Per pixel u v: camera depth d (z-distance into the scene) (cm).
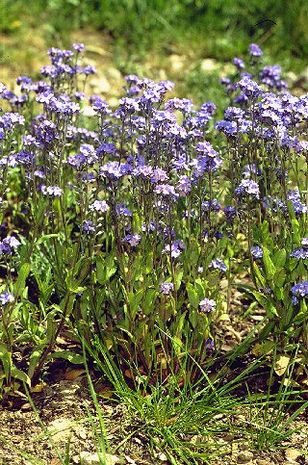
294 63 199
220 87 185
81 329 115
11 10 213
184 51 207
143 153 120
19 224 137
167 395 113
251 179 121
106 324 118
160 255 114
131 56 200
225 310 127
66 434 108
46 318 115
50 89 136
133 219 114
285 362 117
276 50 205
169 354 115
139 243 114
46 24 211
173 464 104
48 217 125
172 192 108
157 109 118
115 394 113
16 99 138
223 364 118
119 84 190
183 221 126
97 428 109
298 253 111
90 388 108
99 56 202
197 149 112
